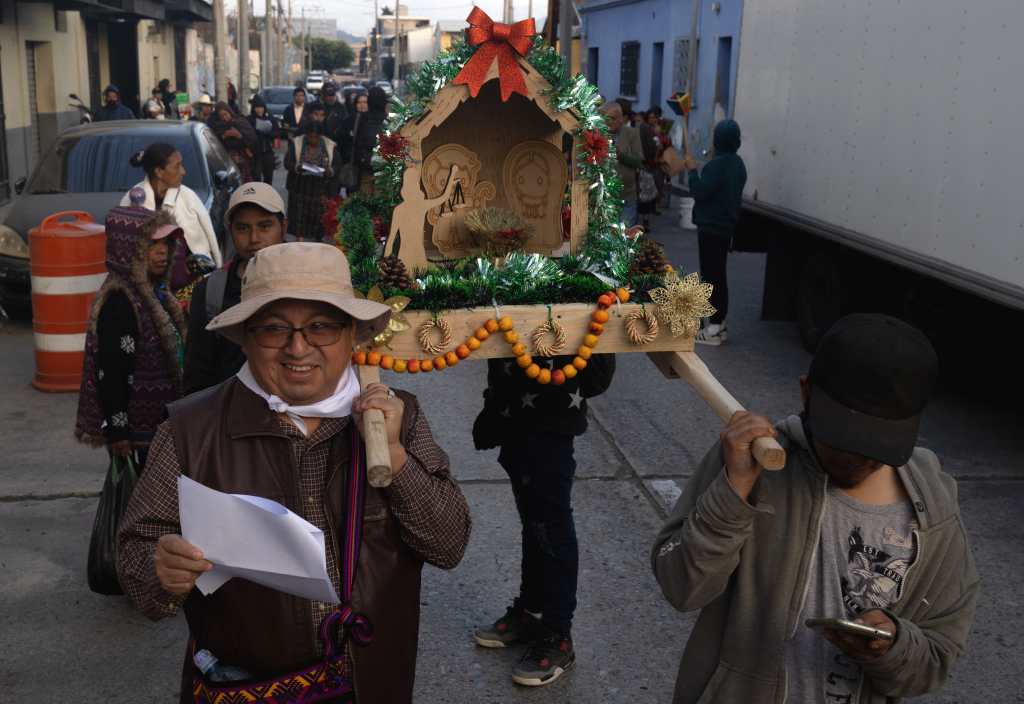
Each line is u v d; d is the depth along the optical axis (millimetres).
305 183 12555
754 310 10445
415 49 63031
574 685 3816
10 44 17734
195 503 1869
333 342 2102
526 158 3854
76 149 9867
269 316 2068
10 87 17719
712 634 2168
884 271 8086
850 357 1881
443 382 7762
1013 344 7293
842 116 7645
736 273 12656
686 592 2061
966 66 5945
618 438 6539
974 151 5867
